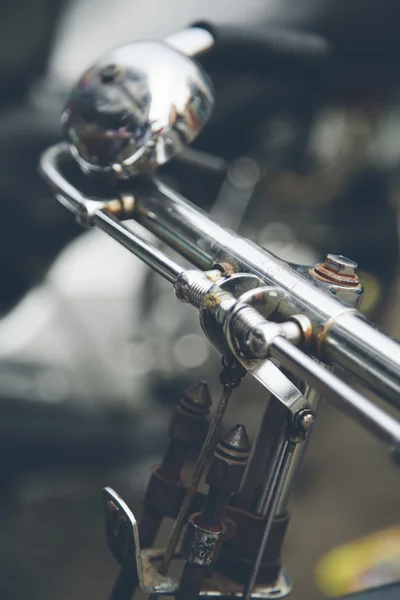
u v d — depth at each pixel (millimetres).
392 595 514
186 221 475
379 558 1401
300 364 380
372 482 1665
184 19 1346
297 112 1556
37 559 1390
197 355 1601
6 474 1469
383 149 1622
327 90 1492
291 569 1393
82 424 1470
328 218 1604
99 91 503
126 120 495
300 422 412
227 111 1370
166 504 461
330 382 371
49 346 1546
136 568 431
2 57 1268
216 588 458
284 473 431
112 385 1526
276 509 442
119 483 1514
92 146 501
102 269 1748
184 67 507
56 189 516
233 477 420
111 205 493
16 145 1245
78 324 1592
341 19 1385
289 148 1589
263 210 1615
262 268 435
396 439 351
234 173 1572
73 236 1333
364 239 1590
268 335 391
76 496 1513
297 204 1608
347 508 1574
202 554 429
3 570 1354
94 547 1435
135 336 1620
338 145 1596
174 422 459
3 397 1448
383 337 396
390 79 1534
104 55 518
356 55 1450
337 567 1391
